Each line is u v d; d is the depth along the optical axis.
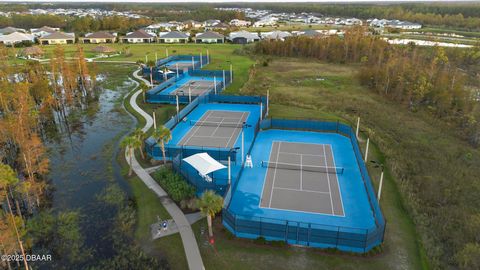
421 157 48.19
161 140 43.75
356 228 30.95
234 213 33.62
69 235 33.25
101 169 45.78
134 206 37.44
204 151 46.19
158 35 185.12
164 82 86.00
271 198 37.50
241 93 81.62
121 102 76.44
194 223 34.03
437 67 86.75
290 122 57.88
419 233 32.69
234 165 44.97
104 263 29.84
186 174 40.41
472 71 99.81
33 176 42.28
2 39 147.38
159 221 34.47
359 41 125.19
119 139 55.84
